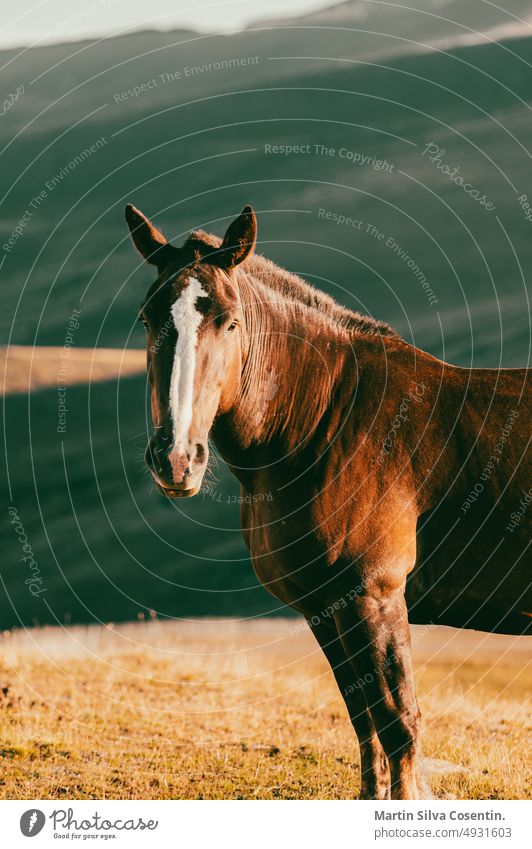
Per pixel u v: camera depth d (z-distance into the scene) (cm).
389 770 558
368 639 517
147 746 707
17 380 4247
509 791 607
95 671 962
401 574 529
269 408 537
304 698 895
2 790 602
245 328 518
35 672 933
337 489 527
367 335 575
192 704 845
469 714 837
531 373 571
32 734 718
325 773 649
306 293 577
